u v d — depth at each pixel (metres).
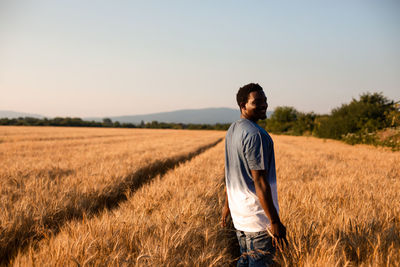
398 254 2.02
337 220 2.78
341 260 2.00
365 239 2.36
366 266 1.97
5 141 20.69
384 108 22.88
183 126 108.19
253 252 1.83
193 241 2.45
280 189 4.58
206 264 2.10
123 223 2.64
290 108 58.25
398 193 4.45
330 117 30.70
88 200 4.41
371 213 3.10
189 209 3.19
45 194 4.21
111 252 2.15
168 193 4.25
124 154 11.31
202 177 5.86
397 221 2.93
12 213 3.24
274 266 1.93
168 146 16.53
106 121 138.00
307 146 19.88
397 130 16.42
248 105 1.84
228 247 2.88
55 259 2.00
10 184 5.17
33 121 90.62
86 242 2.26
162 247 2.20
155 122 113.56
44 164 7.67
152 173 8.11
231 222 3.45
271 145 1.78
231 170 1.92
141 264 1.97
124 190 5.52
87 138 28.58
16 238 2.97
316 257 2.05
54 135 31.67
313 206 3.40
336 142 26.78
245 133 1.72
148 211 3.51
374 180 5.92
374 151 15.26
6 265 2.65
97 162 8.41
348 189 4.65
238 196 1.85
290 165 8.42
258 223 1.81
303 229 2.59
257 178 1.67
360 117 24.39
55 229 3.29
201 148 17.22
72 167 7.27
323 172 7.34
